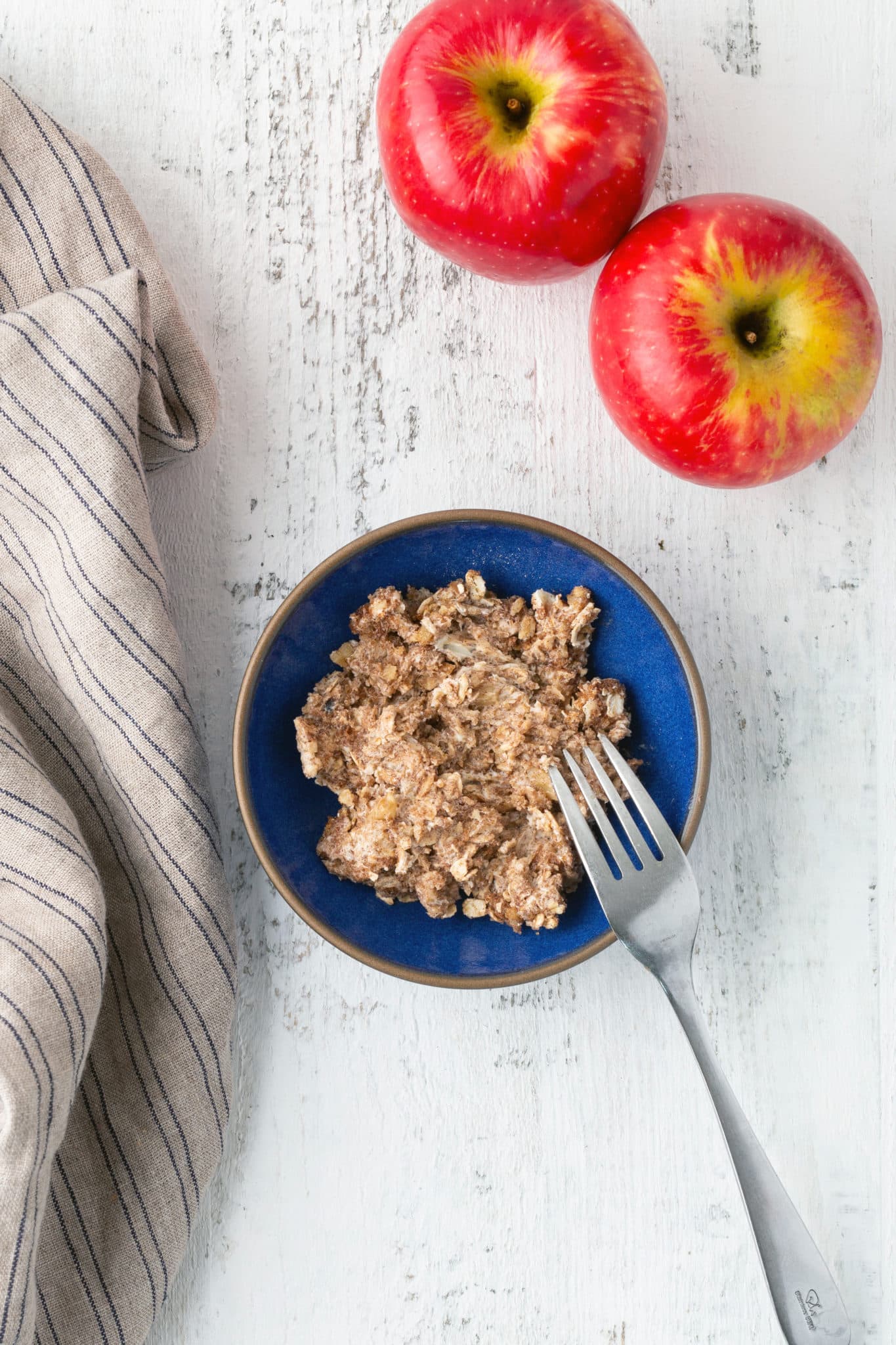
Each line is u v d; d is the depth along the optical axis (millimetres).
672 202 668
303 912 639
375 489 692
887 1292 689
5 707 672
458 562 671
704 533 693
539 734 664
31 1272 628
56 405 643
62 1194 664
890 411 693
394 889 667
